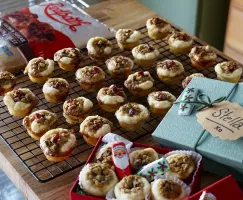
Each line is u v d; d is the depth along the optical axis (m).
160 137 0.51
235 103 0.53
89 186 0.46
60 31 0.75
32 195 0.51
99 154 0.51
